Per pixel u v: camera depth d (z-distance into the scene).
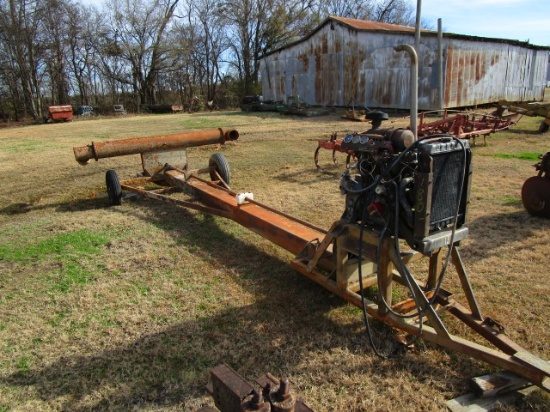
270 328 3.31
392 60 20.28
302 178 8.09
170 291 3.93
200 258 4.62
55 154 12.12
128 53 37.75
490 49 20.80
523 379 2.57
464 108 20.77
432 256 3.15
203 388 2.71
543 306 3.51
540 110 8.46
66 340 3.25
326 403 2.56
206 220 5.80
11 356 3.09
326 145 8.07
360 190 2.84
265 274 4.21
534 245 4.66
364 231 2.92
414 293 2.78
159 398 2.65
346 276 3.27
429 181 2.45
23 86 32.41
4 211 6.75
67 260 4.66
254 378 2.76
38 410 2.59
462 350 2.63
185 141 6.75
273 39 38.50
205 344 3.14
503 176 7.65
